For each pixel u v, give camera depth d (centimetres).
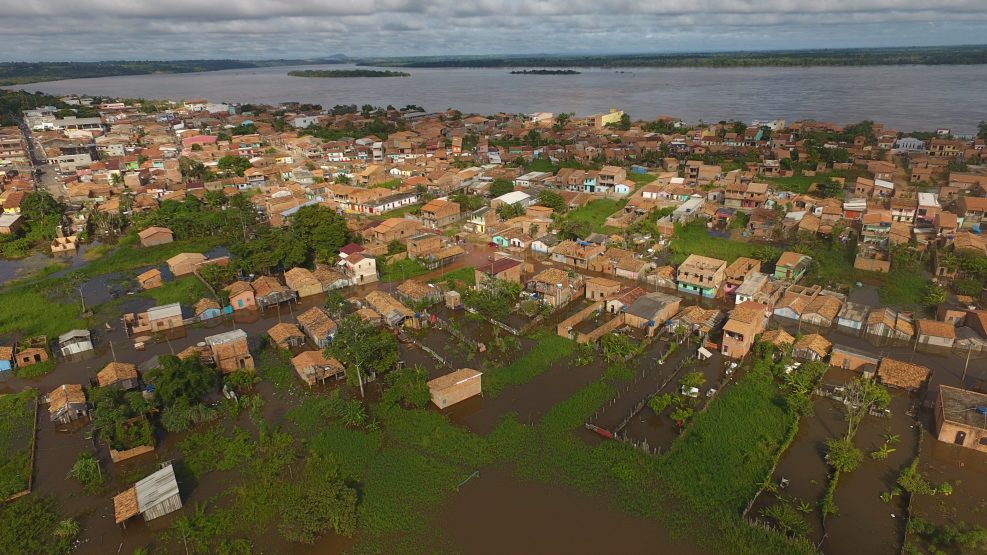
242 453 6781
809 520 5766
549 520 5816
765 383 7888
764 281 10388
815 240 12912
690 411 7256
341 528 5650
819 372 7975
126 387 7925
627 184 18162
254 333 9681
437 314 10175
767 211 14450
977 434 6481
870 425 7106
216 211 16338
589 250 12094
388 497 6144
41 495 6244
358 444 6938
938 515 5762
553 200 15712
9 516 5934
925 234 12738
